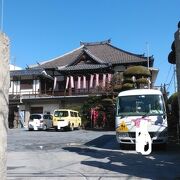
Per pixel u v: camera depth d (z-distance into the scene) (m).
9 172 10.16
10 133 30.08
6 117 5.58
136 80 30.86
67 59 54.75
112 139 22.05
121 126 15.43
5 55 5.55
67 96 47.00
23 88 50.34
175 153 14.41
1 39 5.38
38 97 47.84
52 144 19.22
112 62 48.34
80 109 44.25
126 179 8.98
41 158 13.28
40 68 50.75
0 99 5.31
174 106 20.25
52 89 52.81
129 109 15.57
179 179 8.89
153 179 8.96
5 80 5.54
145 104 15.47
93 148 16.83
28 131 34.38
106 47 54.84
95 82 48.38
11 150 16.19
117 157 13.31
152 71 45.91
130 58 48.66
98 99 39.78
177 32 7.88
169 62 9.41
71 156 13.79
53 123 34.38
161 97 15.60
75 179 9.05
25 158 13.30
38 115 36.28
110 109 36.16
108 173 9.88
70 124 34.28
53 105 48.09
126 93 16.00
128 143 15.31
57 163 11.95
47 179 9.09
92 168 10.81
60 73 51.03
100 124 37.88
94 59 48.81
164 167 10.88
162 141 15.09
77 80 49.28
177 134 19.97
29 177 9.37
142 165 11.30
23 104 48.66
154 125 15.04
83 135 26.53
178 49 7.82
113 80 38.81
